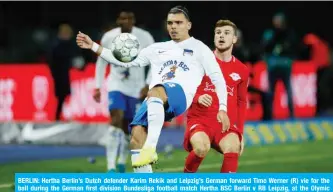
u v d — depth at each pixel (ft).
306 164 125.90
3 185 102.89
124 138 110.32
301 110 211.00
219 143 81.82
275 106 201.77
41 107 190.19
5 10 258.37
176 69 77.92
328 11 255.91
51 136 159.74
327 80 244.42
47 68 188.96
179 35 78.95
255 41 252.62
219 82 78.02
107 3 250.57
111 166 109.91
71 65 191.83
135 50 79.36
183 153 140.56
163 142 158.61
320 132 175.32
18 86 192.85
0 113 195.21
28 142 161.07
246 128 158.40
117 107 109.91
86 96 186.29
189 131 82.02
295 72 208.33
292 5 254.68
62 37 176.24
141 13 244.63
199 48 78.84
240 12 251.80
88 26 254.68
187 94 77.10
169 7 242.78
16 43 252.21
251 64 189.67
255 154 141.08
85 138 156.97
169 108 75.92
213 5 245.45
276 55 179.63
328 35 255.70
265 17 253.44
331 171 116.67
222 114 76.69
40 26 258.78
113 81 110.63
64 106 189.57
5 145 159.33
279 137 165.37
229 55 83.82
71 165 125.49
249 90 179.63
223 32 83.10
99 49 80.23
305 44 213.66
